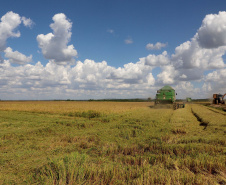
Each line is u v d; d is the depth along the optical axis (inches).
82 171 170.9
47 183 149.9
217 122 527.2
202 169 194.9
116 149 273.6
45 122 595.5
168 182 150.0
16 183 160.2
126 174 174.4
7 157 230.5
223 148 263.9
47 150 270.4
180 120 607.8
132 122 578.9
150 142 314.2
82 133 414.3
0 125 516.7
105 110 1067.3
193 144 284.8
